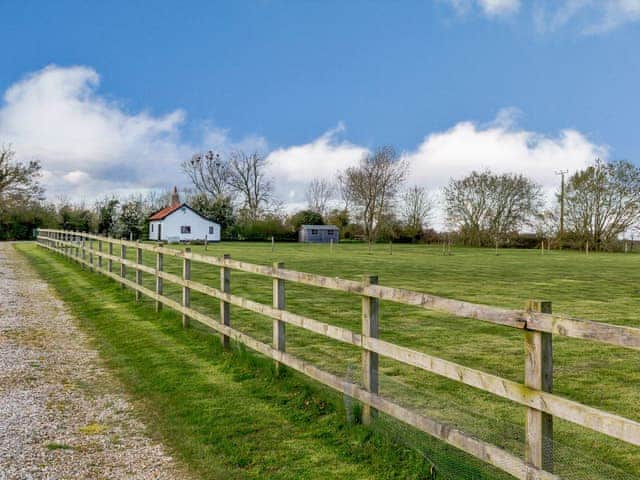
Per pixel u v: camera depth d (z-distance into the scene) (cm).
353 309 1041
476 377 298
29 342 705
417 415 339
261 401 482
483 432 334
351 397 423
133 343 704
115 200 6031
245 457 371
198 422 436
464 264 2505
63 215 5481
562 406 245
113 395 503
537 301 262
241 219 6438
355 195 6331
